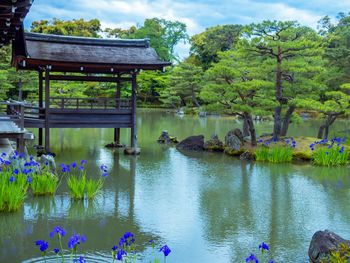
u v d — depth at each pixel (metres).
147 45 16.42
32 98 33.38
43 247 4.77
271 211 8.81
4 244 6.61
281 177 12.26
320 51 15.83
